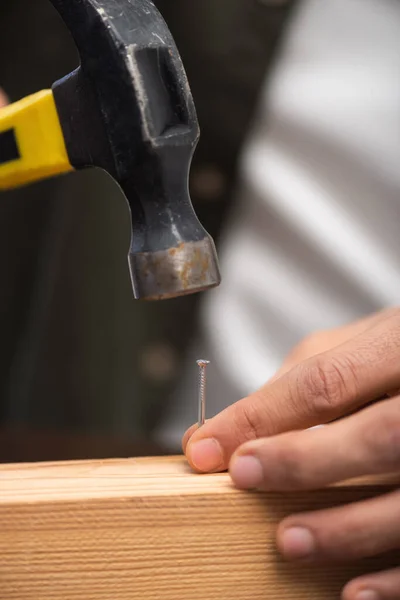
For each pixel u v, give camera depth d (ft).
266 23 2.41
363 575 1.46
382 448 1.41
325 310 2.61
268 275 2.61
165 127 1.43
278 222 2.59
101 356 2.54
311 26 2.65
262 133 2.61
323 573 1.48
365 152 2.57
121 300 2.51
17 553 1.43
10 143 1.52
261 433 1.51
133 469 1.54
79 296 2.51
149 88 1.42
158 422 2.58
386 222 2.59
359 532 1.42
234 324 2.60
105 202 2.47
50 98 1.48
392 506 1.43
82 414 2.56
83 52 1.43
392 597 1.43
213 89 2.44
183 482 1.49
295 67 2.65
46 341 2.53
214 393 2.58
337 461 1.42
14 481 1.49
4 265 2.50
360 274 2.57
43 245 2.50
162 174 1.43
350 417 1.45
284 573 1.48
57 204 2.48
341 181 2.60
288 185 2.58
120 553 1.45
